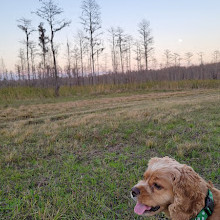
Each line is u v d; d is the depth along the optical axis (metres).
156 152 1.81
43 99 6.70
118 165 1.54
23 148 1.96
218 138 2.00
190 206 0.63
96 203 1.09
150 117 3.01
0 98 6.32
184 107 3.88
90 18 9.34
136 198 0.72
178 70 21.11
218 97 5.53
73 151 1.88
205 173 1.39
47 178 1.39
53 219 0.94
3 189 1.24
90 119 3.09
